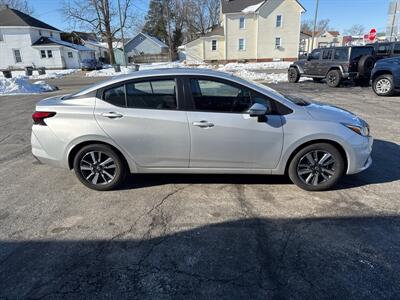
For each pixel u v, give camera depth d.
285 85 14.96
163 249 2.69
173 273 2.40
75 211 3.37
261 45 36.25
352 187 3.79
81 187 3.99
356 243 2.71
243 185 3.93
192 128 3.49
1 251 2.70
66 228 3.04
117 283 2.30
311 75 14.91
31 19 42.34
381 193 3.62
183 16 56.50
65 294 2.21
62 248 2.73
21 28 38.94
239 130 3.47
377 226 2.96
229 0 38.59
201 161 3.65
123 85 3.59
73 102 3.68
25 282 2.33
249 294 2.17
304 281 2.28
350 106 8.86
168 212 3.32
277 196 3.61
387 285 2.22
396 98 10.15
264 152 3.55
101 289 2.25
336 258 2.52
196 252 2.64
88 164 3.78
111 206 3.47
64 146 3.66
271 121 3.46
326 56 14.03
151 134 3.55
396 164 4.50
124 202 3.56
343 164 3.59
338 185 3.86
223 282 2.29
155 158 3.67
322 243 2.72
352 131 3.51
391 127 6.52
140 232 2.95
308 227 2.97
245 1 37.41
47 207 3.47
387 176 4.09
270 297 2.14
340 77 13.25
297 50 36.41
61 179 4.27
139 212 3.33
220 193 3.73
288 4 34.78
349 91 12.22
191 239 2.83
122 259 2.57
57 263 2.54
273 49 36.44
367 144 3.59
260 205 3.41
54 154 3.74
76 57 43.03
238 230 2.95
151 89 3.56
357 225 2.98
